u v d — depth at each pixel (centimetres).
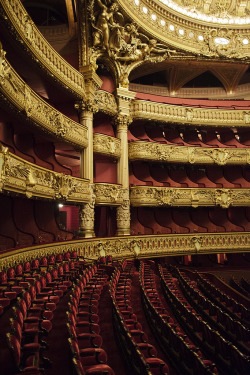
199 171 1723
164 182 1560
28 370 284
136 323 490
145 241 1316
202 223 1662
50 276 638
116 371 388
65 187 990
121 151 1378
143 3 1420
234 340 567
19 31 785
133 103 1493
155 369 370
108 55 1326
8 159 656
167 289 785
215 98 1928
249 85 1912
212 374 331
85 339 390
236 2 1688
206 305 713
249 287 1286
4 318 442
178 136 1686
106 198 1234
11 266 623
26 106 794
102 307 625
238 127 1659
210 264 1639
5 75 655
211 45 1642
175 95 1895
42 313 423
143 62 1523
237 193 1570
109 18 1246
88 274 768
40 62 916
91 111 1234
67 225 1628
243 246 1494
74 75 1139
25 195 767
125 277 851
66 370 338
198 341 535
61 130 1018
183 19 1576
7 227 898
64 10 1243
